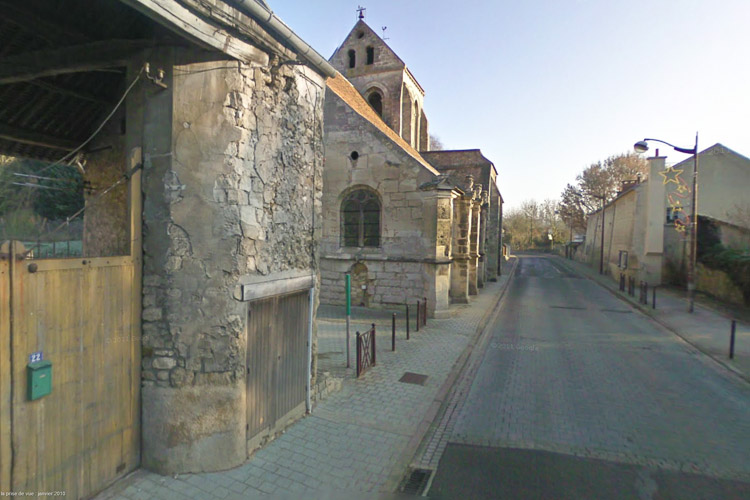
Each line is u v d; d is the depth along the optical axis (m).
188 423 4.08
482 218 23.30
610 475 4.55
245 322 4.35
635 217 24.02
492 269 27.80
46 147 5.77
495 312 15.59
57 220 4.48
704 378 8.04
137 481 3.92
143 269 4.07
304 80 5.38
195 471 4.11
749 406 6.62
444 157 26.36
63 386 3.32
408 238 13.59
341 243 14.58
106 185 5.08
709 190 22.09
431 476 4.49
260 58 4.36
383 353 9.20
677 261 21.98
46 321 3.17
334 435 5.17
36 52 3.91
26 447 3.04
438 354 9.23
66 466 3.36
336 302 14.68
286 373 5.24
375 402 6.34
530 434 5.53
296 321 5.44
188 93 3.96
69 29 3.94
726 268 16.77
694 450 5.14
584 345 10.55
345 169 14.30
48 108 5.22
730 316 14.31
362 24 23.31
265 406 4.81
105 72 4.73
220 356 4.14
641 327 12.97
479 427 5.73
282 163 4.96
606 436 5.50
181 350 4.05
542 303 17.98
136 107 4.05
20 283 2.97
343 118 14.28
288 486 4.04
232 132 4.16
